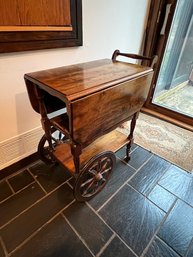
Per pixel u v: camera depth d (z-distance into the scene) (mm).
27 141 1406
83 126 901
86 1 1277
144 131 2012
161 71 2248
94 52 1553
